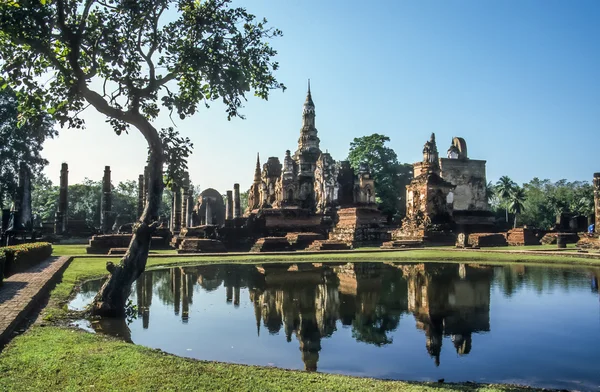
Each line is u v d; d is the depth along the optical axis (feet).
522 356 27.37
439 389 19.89
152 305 43.34
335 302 44.47
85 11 34.50
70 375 20.54
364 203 176.24
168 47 38.09
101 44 37.14
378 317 37.91
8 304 34.35
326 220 159.84
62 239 152.05
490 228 158.71
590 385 22.80
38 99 37.22
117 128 41.19
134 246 37.63
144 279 62.03
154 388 19.10
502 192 237.66
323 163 175.73
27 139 152.97
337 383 20.31
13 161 150.10
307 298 46.73
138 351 24.64
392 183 227.81
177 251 113.50
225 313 39.68
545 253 91.50
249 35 39.29
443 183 151.43
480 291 49.98
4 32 32.58
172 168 40.34
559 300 44.62
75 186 248.11
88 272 60.59
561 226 161.07
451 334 32.42
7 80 36.96
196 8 38.29
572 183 284.41
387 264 80.94
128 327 33.99
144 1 35.65
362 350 28.68
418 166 163.73
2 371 21.04
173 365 22.18
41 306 37.96
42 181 249.75
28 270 56.18
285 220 153.69
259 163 226.38
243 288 53.57
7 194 158.92
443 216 150.51
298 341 30.71
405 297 46.88
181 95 40.98
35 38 33.17
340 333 32.86
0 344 25.35
